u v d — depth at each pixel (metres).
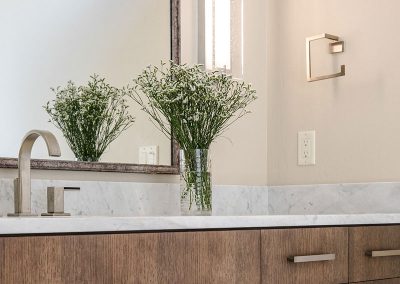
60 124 1.87
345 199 2.24
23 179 1.58
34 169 1.81
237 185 2.36
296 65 2.42
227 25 2.33
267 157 2.50
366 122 2.19
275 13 2.51
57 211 1.60
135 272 1.29
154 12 2.12
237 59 2.37
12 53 1.79
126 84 2.03
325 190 2.30
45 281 1.17
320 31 2.35
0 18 1.78
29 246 1.15
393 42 2.12
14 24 1.80
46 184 1.82
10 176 1.77
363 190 2.18
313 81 2.35
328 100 2.31
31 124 1.81
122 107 2.01
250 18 2.47
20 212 1.57
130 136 2.02
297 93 2.41
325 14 2.34
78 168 1.88
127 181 2.02
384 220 1.84
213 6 2.29
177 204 2.14
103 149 1.95
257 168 2.46
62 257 1.19
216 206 2.27
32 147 1.76
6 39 1.78
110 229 1.26
